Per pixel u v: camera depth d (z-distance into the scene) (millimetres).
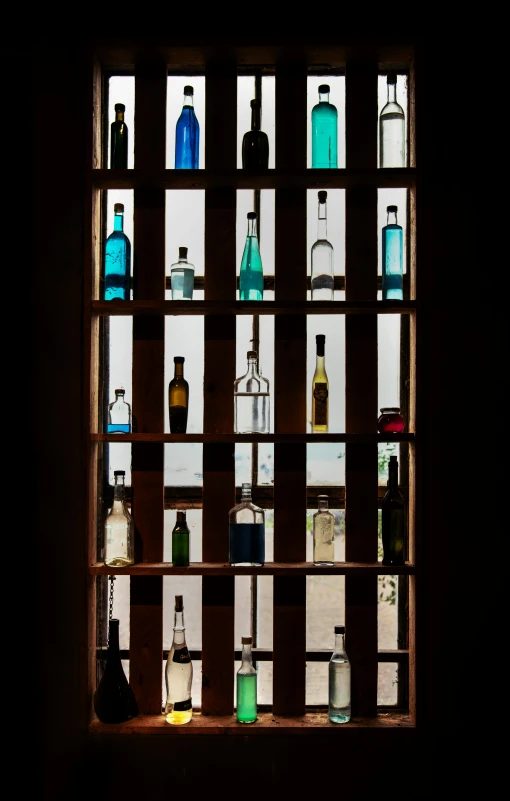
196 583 1974
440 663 1709
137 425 1841
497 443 1734
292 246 1856
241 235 2004
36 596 1723
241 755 1684
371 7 1788
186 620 1968
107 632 1931
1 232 1771
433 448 1732
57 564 1727
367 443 1828
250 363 1821
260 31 1781
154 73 1872
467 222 1763
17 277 1766
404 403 1951
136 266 1860
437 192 1768
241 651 1876
